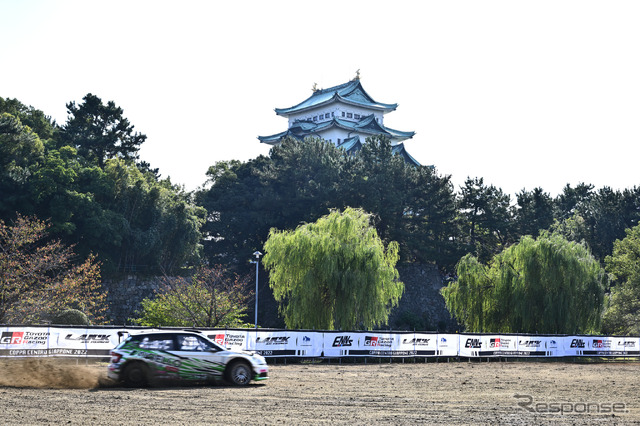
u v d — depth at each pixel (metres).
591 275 54.44
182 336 21.64
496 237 97.88
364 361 37.97
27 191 70.81
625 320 67.75
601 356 45.88
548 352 43.78
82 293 51.56
